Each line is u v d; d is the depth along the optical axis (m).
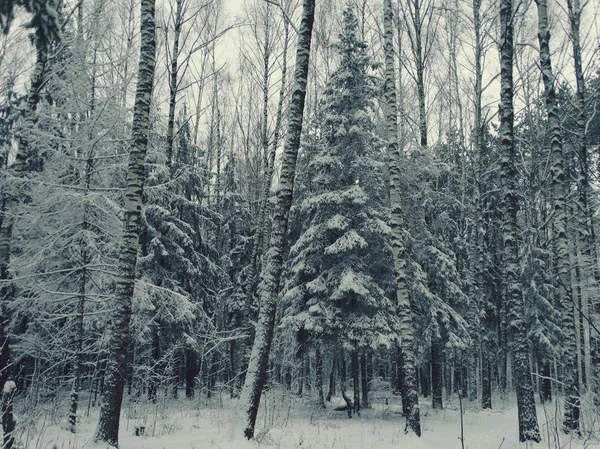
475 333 22.66
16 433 7.96
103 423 7.86
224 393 23.16
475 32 22.17
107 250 12.18
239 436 9.17
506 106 12.62
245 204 28.64
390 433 12.30
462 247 28.14
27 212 10.90
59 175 11.22
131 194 8.91
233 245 27.67
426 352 22.42
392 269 17.17
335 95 17.52
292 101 11.03
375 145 17.45
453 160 29.41
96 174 11.54
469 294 24.52
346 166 17.30
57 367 13.48
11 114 13.69
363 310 16.02
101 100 10.92
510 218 12.27
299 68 11.03
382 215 17.11
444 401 25.39
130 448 8.23
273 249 10.42
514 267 11.99
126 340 8.40
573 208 17.05
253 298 24.16
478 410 19.50
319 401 18.25
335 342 16.52
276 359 20.22
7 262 10.31
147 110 9.26
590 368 13.73
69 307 11.81
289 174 10.74
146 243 18.62
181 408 15.98
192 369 22.27
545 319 24.11
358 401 16.23
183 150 23.94
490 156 29.34
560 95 19.45
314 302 16.19
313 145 20.53
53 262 11.19
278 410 15.48
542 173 22.05
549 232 25.11
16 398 12.63
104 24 11.30
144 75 9.27
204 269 21.62
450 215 28.92
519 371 11.34
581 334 15.38
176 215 21.28
